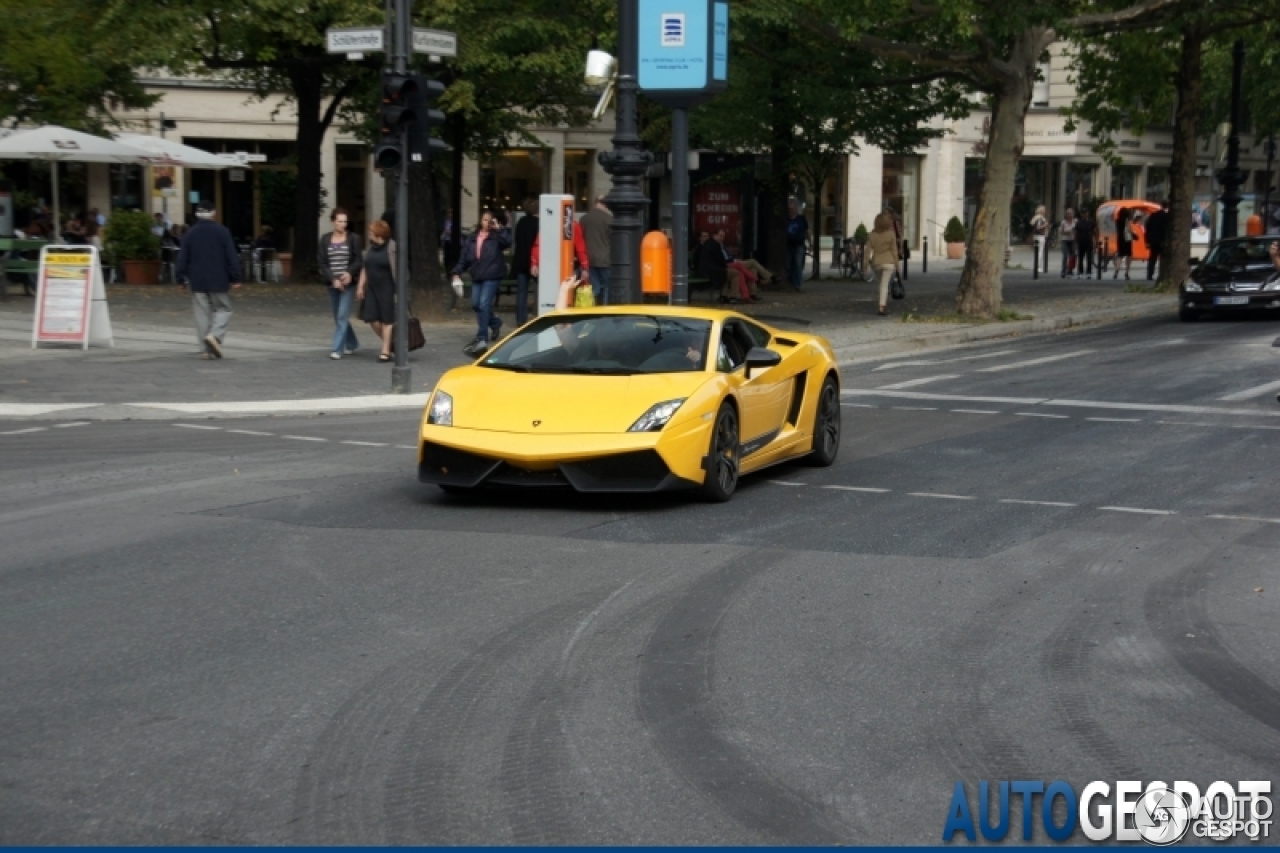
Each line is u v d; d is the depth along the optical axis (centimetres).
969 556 866
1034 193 5941
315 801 485
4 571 810
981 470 1183
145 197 4094
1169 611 748
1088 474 1162
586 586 782
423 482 1007
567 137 4697
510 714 575
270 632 689
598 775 511
